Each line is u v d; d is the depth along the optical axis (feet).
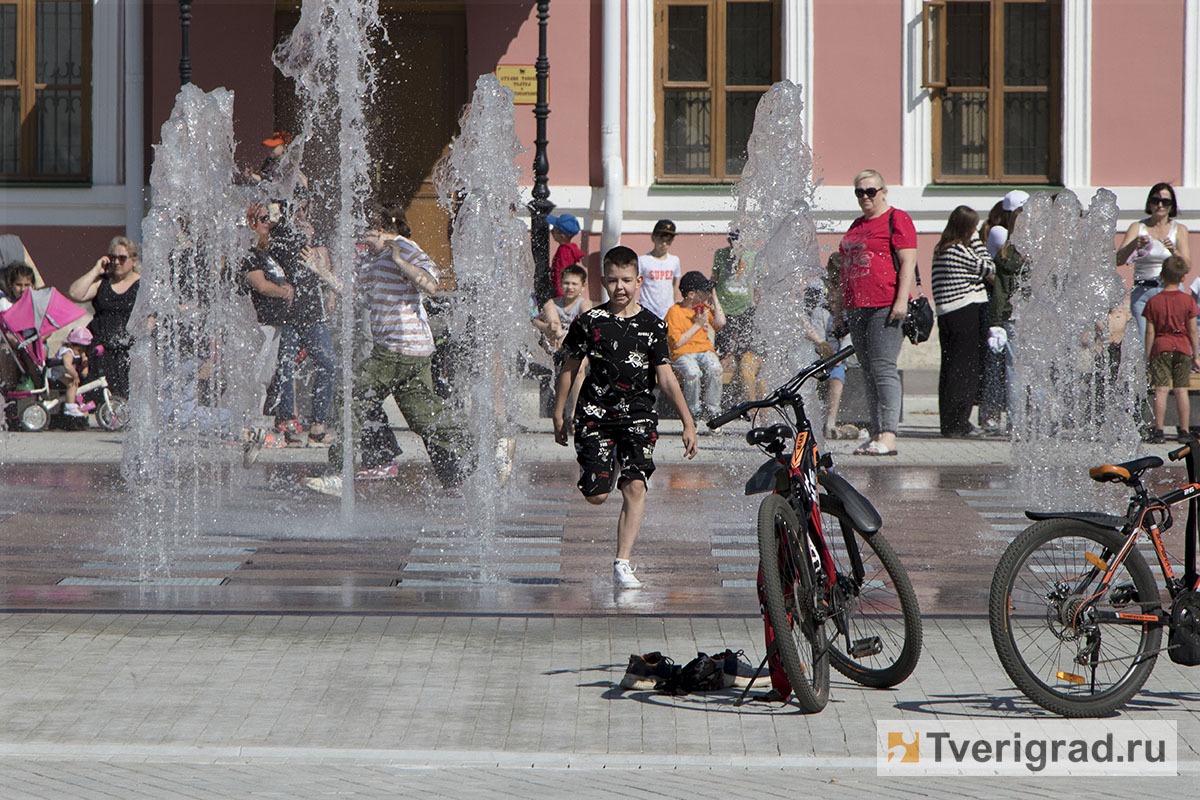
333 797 31.96
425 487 78.74
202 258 87.35
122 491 75.87
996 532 66.39
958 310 97.76
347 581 55.31
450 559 59.67
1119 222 123.65
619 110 121.19
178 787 32.63
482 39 121.08
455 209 122.83
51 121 122.93
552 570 57.62
